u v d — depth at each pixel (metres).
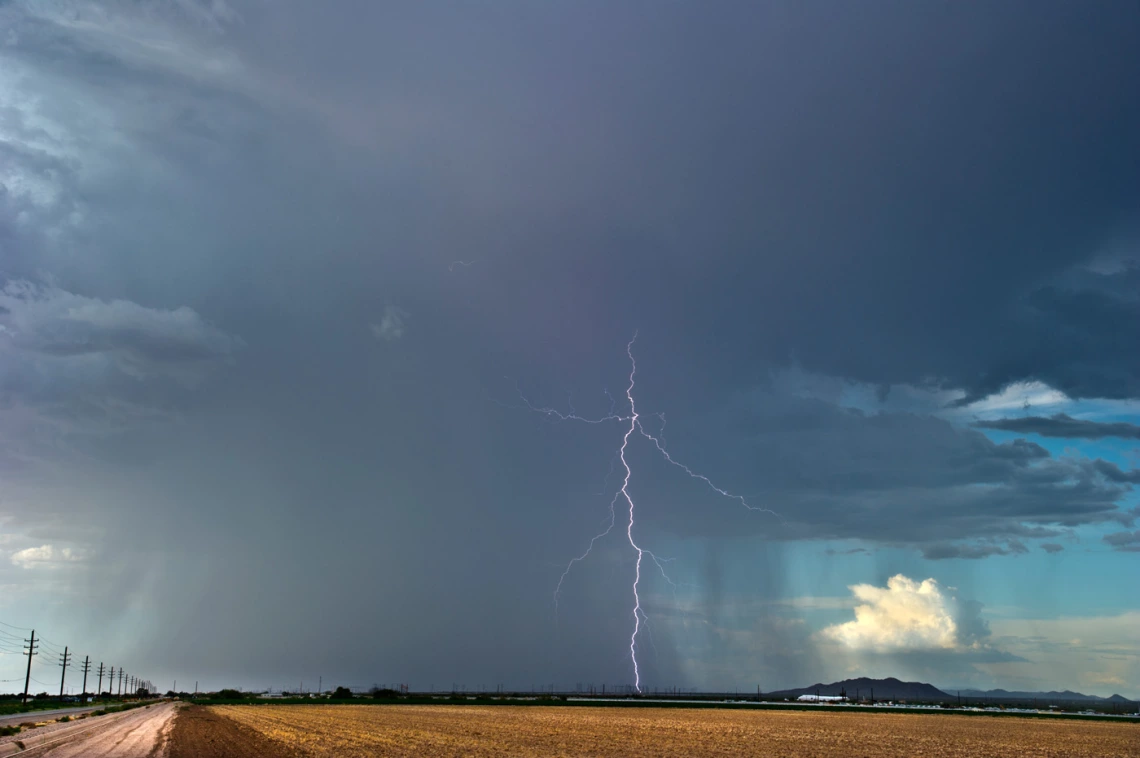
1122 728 76.94
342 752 37.28
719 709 110.31
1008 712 117.00
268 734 49.47
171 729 55.03
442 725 61.12
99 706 116.38
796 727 66.56
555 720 71.25
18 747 41.25
